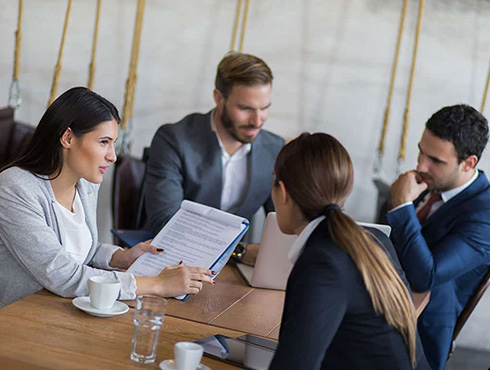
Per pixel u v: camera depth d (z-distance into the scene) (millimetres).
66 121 1885
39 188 1903
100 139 1906
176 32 3562
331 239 1370
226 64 2682
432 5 3443
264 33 3531
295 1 3496
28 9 3590
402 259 2332
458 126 2373
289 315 1311
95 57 3605
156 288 1854
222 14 3531
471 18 3436
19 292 1867
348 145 3564
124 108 3488
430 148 2420
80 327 1594
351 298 1342
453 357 3520
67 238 1988
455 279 2480
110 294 1678
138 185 2965
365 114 3537
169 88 3607
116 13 3562
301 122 3574
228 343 1593
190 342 1481
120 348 1503
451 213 2434
